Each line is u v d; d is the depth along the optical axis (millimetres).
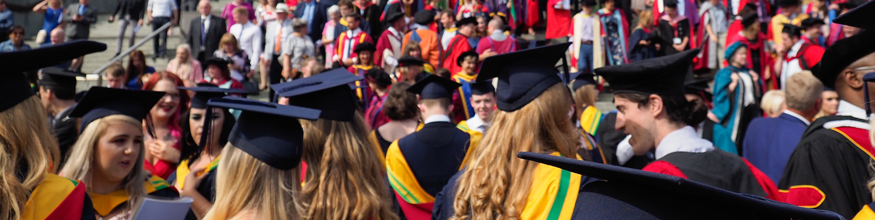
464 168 2406
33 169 1857
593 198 1207
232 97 2348
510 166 2176
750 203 1021
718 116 7539
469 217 2186
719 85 7594
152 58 12352
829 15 9883
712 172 2283
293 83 3025
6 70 1850
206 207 2924
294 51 10078
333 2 11242
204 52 10094
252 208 2082
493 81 7902
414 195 3523
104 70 11984
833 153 2486
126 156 2771
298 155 2168
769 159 3928
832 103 3990
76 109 2779
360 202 2520
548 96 2275
